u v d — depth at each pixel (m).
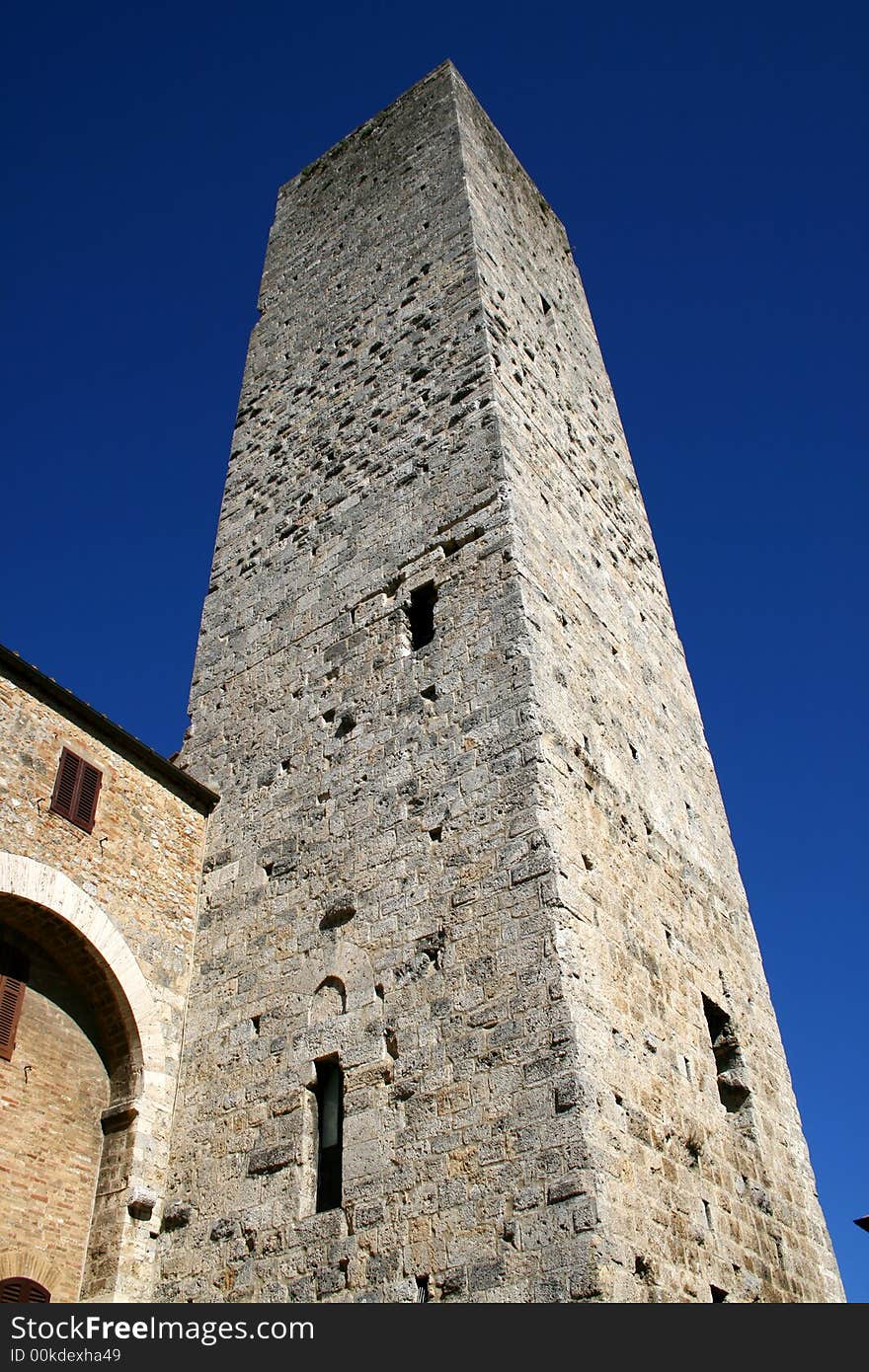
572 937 13.15
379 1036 13.78
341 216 27.06
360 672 17.70
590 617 18.59
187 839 17.83
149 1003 15.84
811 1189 16.47
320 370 23.73
